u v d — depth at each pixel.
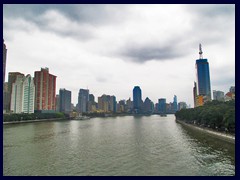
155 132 144.62
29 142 102.75
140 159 67.62
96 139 112.56
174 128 172.38
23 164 63.38
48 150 83.44
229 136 91.56
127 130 162.00
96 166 60.62
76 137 120.88
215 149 79.50
